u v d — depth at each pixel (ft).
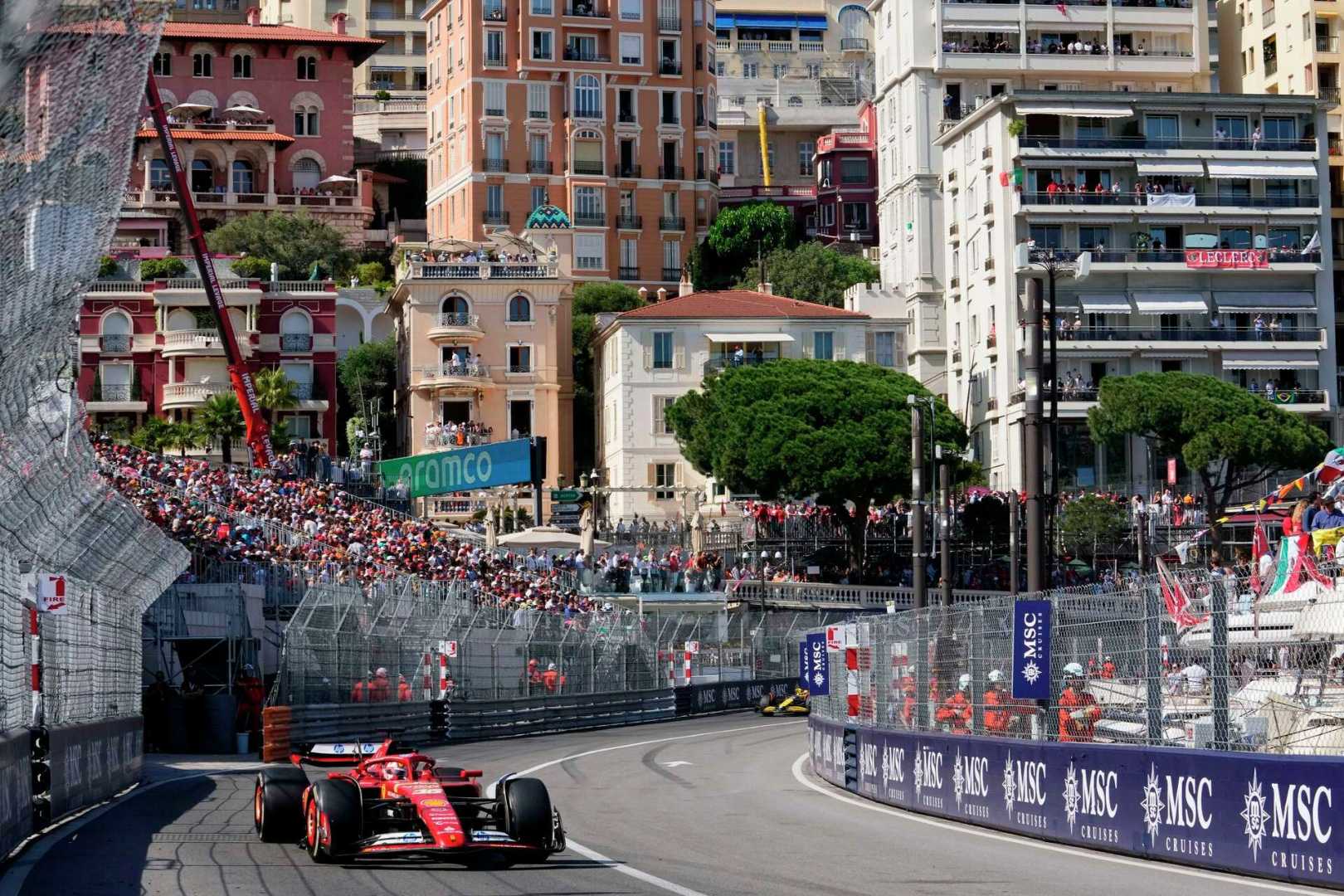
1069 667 85.71
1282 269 417.69
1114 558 349.82
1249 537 349.20
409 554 268.62
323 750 93.61
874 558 373.61
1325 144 424.46
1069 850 82.48
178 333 425.28
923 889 67.97
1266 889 66.59
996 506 366.02
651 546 381.60
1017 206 414.82
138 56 52.54
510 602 262.06
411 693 192.24
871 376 386.32
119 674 116.98
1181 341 413.39
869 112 640.99
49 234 57.77
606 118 574.15
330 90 617.21
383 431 488.85
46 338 69.51
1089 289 415.85
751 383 383.24
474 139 563.07
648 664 260.83
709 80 589.32
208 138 579.89
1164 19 491.31
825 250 574.15
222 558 205.26
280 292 442.50
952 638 101.04
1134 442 400.26
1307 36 488.44
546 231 537.24
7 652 78.64
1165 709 77.25
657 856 79.00
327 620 173.06
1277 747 69.31
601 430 476.54
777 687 293.23
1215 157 419.33
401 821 74.69
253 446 366.63
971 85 480.23
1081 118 421.18
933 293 466.70
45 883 66.95
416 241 600.80
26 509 87.15
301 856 76.48
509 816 74.13
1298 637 68.23
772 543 372.58
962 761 96.94
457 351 451.53
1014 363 415.03
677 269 579.07
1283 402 414.82
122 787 113.70
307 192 602.85
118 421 422.41
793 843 85.56
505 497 416.87
